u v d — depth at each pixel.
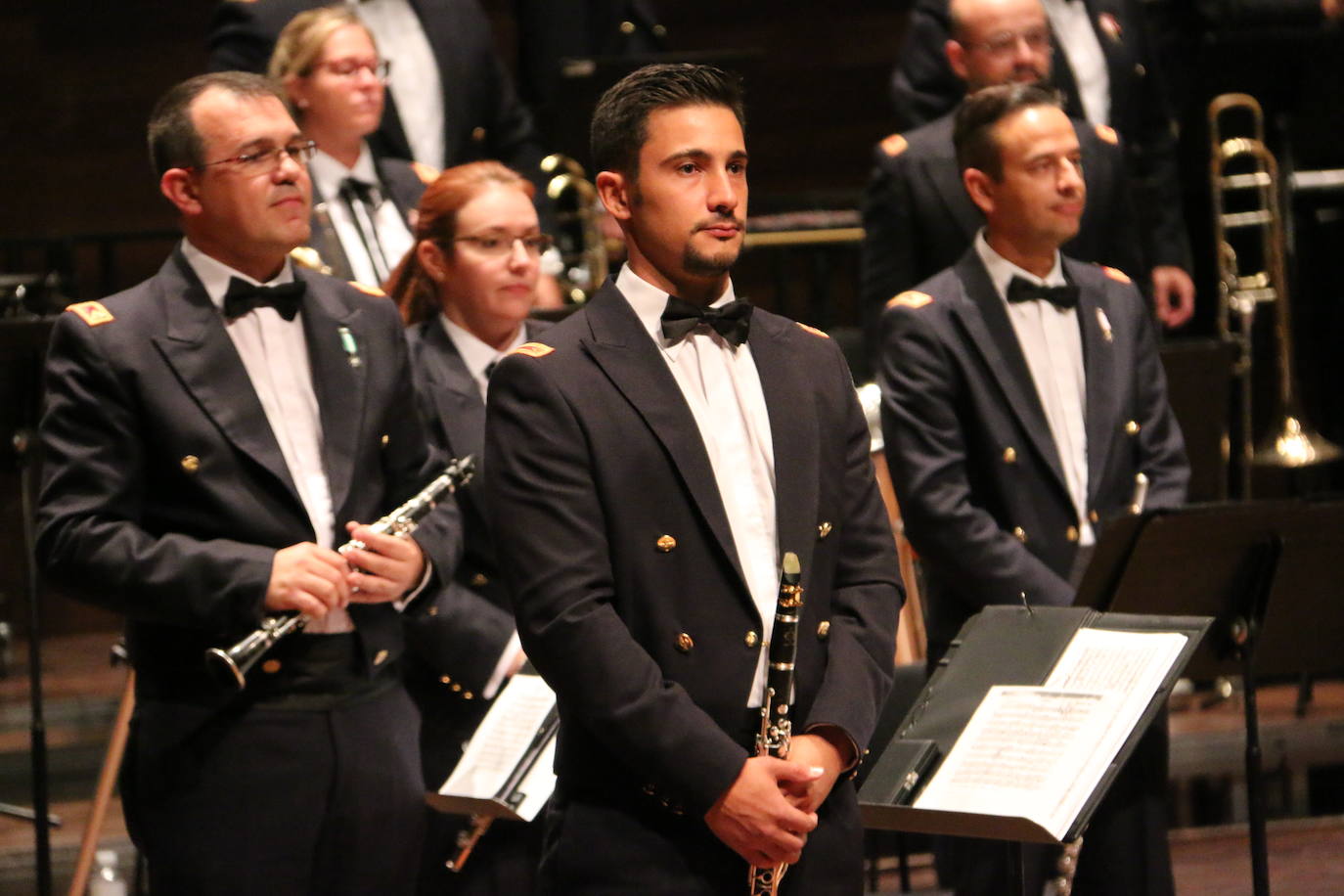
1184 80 22.44
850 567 9.28
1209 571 11.85
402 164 17.23
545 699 11.51
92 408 10.61
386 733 11.16
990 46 16.42
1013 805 9.32
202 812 10.62
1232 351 17.44
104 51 27.55
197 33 27.67
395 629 11.21
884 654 9.07
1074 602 11.93
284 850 10.66
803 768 8.29
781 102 28.92
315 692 10.84
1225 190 23.14
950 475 12.90
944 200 16.59
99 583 10.38
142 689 10.88
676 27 28.72
